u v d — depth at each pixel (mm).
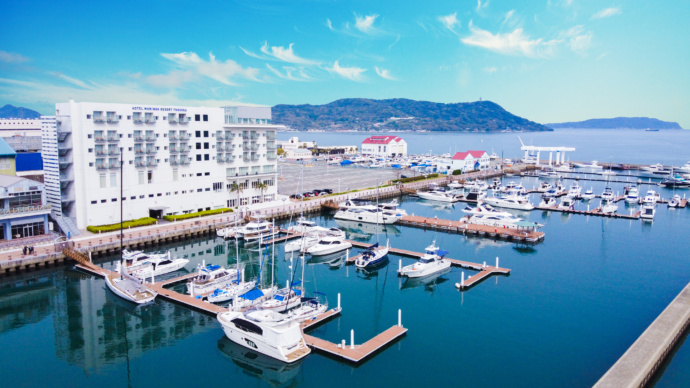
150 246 89125
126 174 96062
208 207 111625
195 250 89750
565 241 97625
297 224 107750
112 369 47281
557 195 155500
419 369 46312
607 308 61125
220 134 111250
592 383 43844
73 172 90938
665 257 85125
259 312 52812
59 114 92188
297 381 44469
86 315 59812
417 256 85625
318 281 73438
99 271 73188
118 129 93875
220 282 68438
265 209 115625
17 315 59844
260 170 122688
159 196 102188
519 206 134250
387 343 50562
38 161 115688
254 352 49562
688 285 61031
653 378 43000
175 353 50750
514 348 50625
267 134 123625
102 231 89438
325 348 48656
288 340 47562
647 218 120000
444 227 108688
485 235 102000
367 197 143625
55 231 89562
